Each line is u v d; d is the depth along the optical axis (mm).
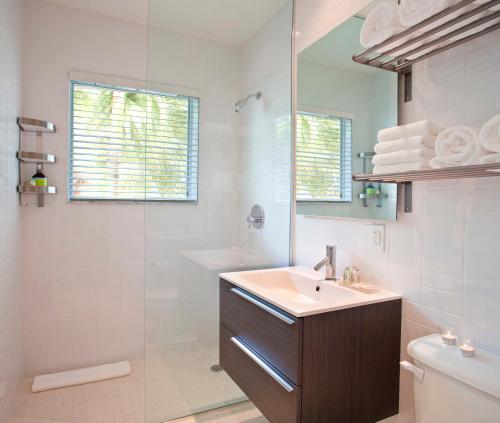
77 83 2389
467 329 1138
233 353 1758
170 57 2002
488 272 1078
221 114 2109
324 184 1817
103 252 2418
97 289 2408
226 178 2123
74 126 2400
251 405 1979
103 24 2400
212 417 1869
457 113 1160
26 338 2232
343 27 1687
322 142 1833
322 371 1256
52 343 2297
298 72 2055
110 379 2238
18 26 2033
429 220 1270
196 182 2062
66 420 1808
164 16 1983
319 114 1854
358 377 1328
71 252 2338
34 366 2254
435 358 1018
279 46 2178
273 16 2168
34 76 2219
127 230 2482
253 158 2170
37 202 2234
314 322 1235
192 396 1938
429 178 1184
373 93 1492
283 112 2207
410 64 1285
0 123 1601
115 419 1824
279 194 2199
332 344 1271
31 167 2199
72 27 2318
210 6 2068
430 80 1253
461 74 1146
